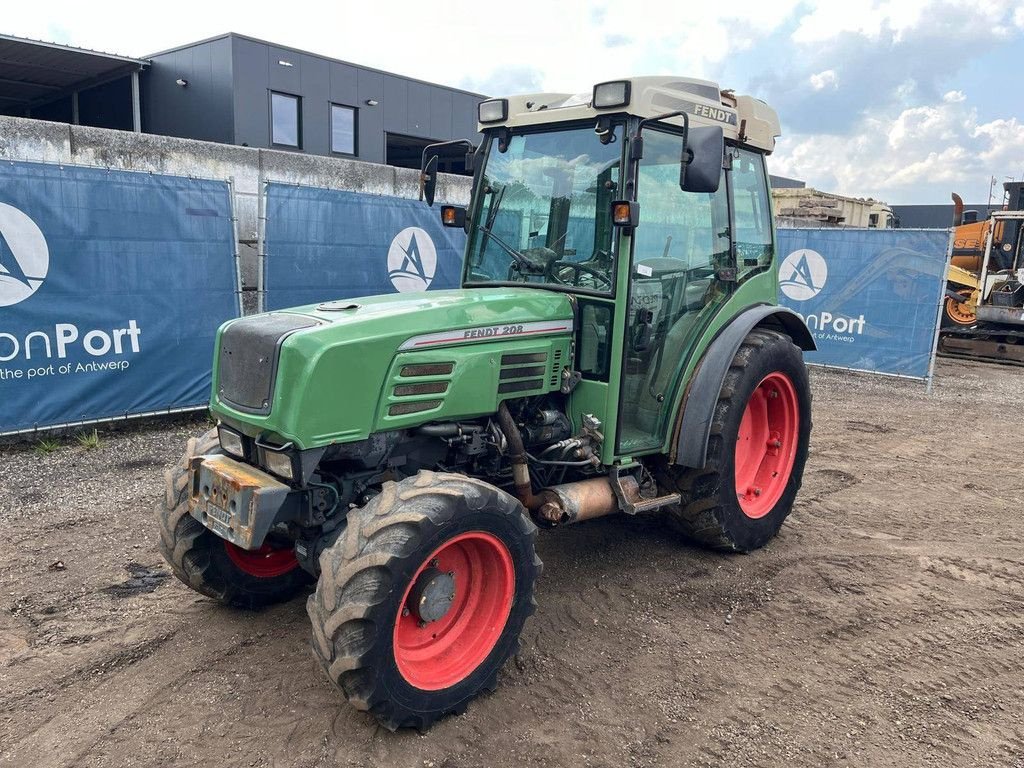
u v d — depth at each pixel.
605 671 3.31
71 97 19.03
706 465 4.14
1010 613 3.89
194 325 6.87
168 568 4.14
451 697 2.93
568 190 3.80
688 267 4.07
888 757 2.80
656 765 2.74
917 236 9.78
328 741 2.81
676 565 4.36
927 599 4.02
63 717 2.91
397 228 8.23
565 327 3.73
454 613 3.11
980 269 14.44
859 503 5.51
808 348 5.02
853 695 3.17
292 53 16.88
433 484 2.91
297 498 3.17
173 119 17.12
